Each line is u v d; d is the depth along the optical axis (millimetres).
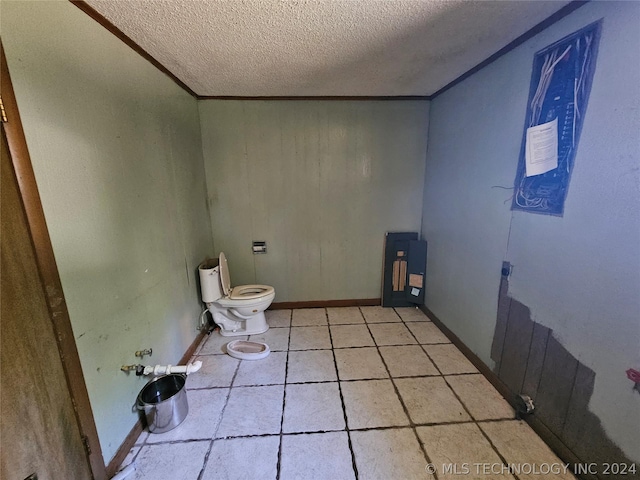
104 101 1303
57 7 1050
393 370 2012
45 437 999
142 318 1571
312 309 3061
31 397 949
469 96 2072
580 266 1227
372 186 2885
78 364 1112
